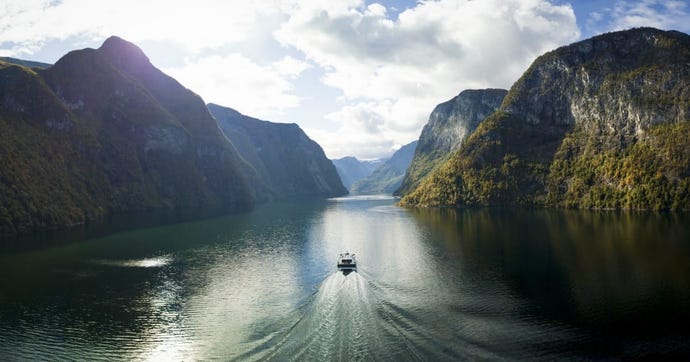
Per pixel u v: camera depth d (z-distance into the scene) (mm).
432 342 52031
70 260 108500
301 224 189875
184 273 93625
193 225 187250
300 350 49781
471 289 76438
